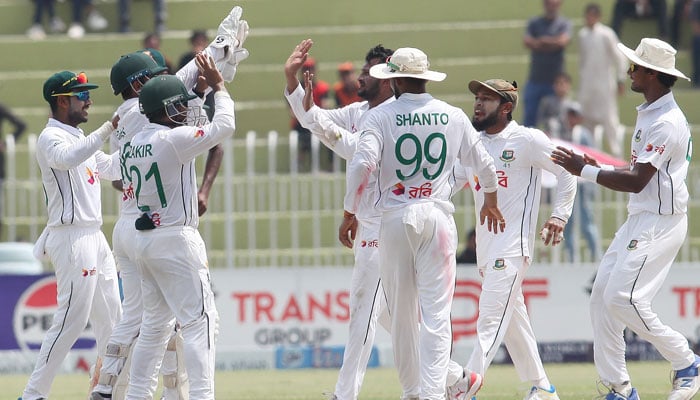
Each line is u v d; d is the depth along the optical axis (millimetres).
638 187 30781
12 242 57688
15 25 75875
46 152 31859
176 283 29234
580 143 59656
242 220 60344
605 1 74250
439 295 29062
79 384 45062
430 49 72938
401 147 28875
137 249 29406
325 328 50750
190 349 29141
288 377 46562
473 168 29734
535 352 33344
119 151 31578
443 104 29266
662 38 71438
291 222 60188
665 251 31359
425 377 28750
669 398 31969
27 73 71938
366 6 75062
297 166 61812
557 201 32875
